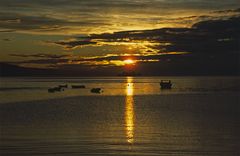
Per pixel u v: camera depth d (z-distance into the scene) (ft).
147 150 99.81
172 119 166.50
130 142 109.70
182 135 121.90
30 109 215.10
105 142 108.99
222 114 188.03
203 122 155.22
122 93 415.03
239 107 228.84
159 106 239.50
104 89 523.70
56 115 181.47
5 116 176.55
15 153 95.20
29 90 464.24
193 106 238.07
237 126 142.92
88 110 209.56
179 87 572.10
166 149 100.99
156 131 130.11
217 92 419.74
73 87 549.54
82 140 111.86
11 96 347.56
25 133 123.95
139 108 224.33
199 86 602.85
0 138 114.21
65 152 96.43
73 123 150.82
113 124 148.56
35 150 98.32
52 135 120.06
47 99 307.58
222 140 113.19
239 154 96.68
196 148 102.37
